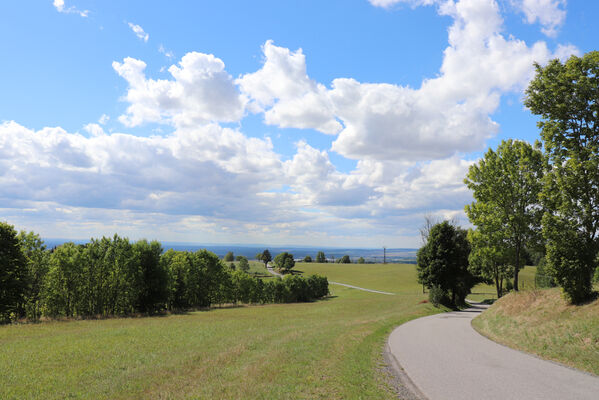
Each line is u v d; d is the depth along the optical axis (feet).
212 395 25.73
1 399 26.68
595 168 54.49
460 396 26.27
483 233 105.50
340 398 24.68
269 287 225.15
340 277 408.26
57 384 30.40
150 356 41.70
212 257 174.40
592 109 56.90
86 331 64.28
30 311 99.55
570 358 38.96
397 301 160.15
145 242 126.52
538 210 91.97
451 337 56.59
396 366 35.58
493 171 98.63
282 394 25.35
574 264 53.26
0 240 85.92
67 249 107.86
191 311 132.67
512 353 43.65
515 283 94.89
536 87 62.90
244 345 47.34
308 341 48.83
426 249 131.34
